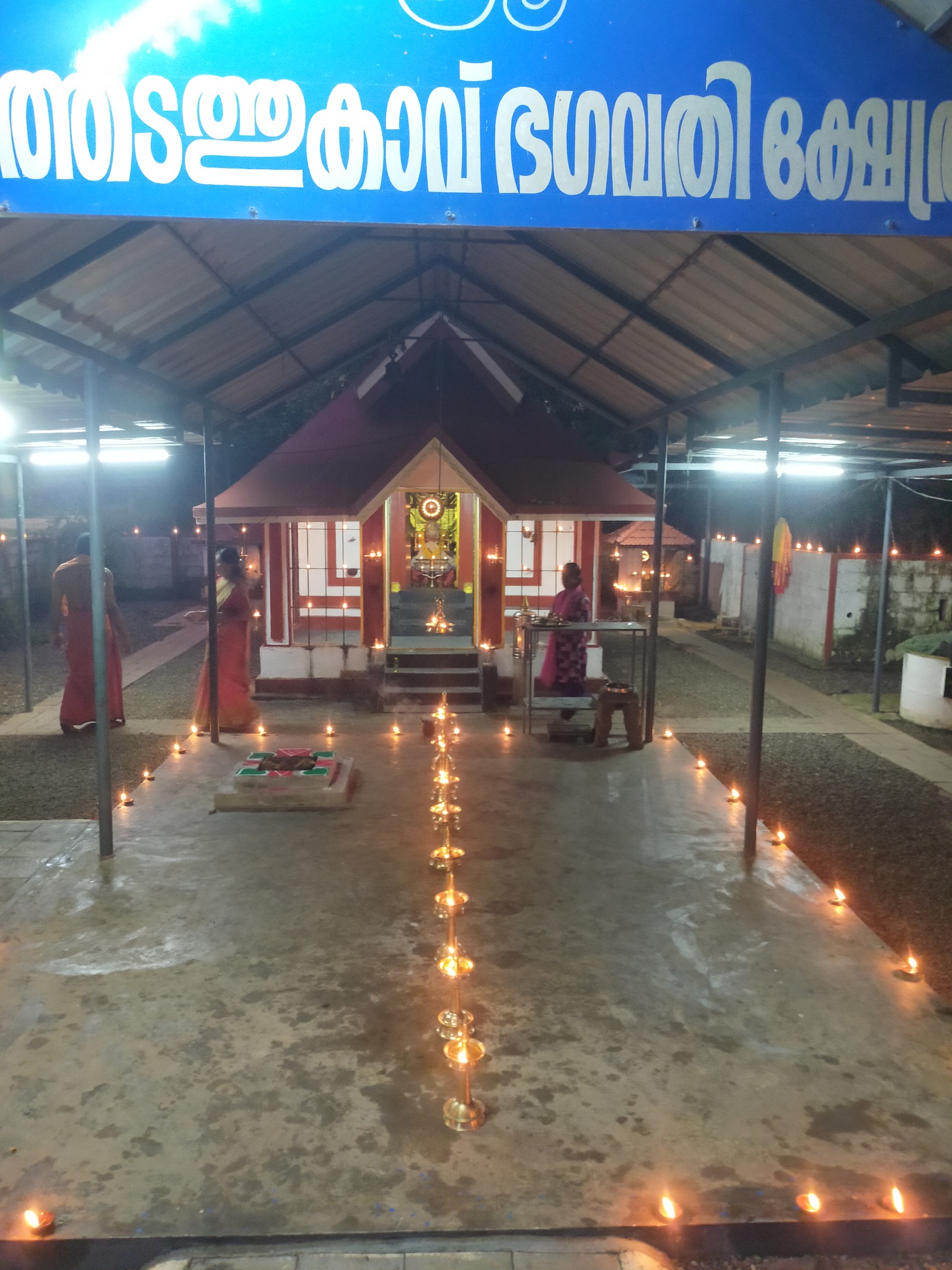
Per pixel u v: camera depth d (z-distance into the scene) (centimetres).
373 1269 247
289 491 1162
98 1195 271
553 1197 272
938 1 317
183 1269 247
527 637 872
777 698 1332
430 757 782
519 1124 304
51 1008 375
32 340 495
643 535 2150
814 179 337
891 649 1609
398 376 1126
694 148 334
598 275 605
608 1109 312
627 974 407
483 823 610
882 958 425
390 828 597
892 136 336
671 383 743
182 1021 365
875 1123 307
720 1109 313
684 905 480
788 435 748
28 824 611
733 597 2056
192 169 325
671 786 699
